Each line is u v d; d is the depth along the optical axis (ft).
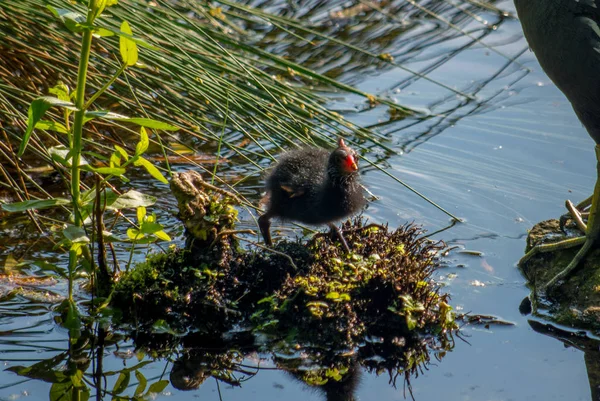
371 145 39.34
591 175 35.86
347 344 25.55
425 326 26.21
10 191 34.19
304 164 30.14
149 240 26.61
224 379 23.75
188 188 26.58
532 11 27.40
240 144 39.45
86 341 25.34
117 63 35.55
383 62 47.96
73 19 23.84
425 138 40.09
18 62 36.55
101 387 23.15
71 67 35.47
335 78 46.21
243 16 47.16
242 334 26.11
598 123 27.55
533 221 32.83
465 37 50.75
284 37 49.85
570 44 26.30
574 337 25.79
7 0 33.68
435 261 30.27
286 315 26.40
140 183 35.88
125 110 39.83
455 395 22.74
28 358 24.31
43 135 36.60
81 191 32.65
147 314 26.76
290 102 38.68
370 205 34.30
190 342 25.70
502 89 44.65
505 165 37.24
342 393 22.95
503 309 27.43
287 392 23.06
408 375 23.91
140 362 24.56
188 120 36.91
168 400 22.53
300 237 31.76
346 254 27.91
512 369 23.99
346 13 53.42
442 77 46.26
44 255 29.89
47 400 22.40
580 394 22.56
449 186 35.73
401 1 54.60
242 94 36.19
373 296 26.68
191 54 37.42
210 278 27.04
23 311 26.55
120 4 34.94
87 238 24.86
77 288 27.99
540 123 40.73
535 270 29.30
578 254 28.27
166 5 37.63
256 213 33.76
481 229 32.53
